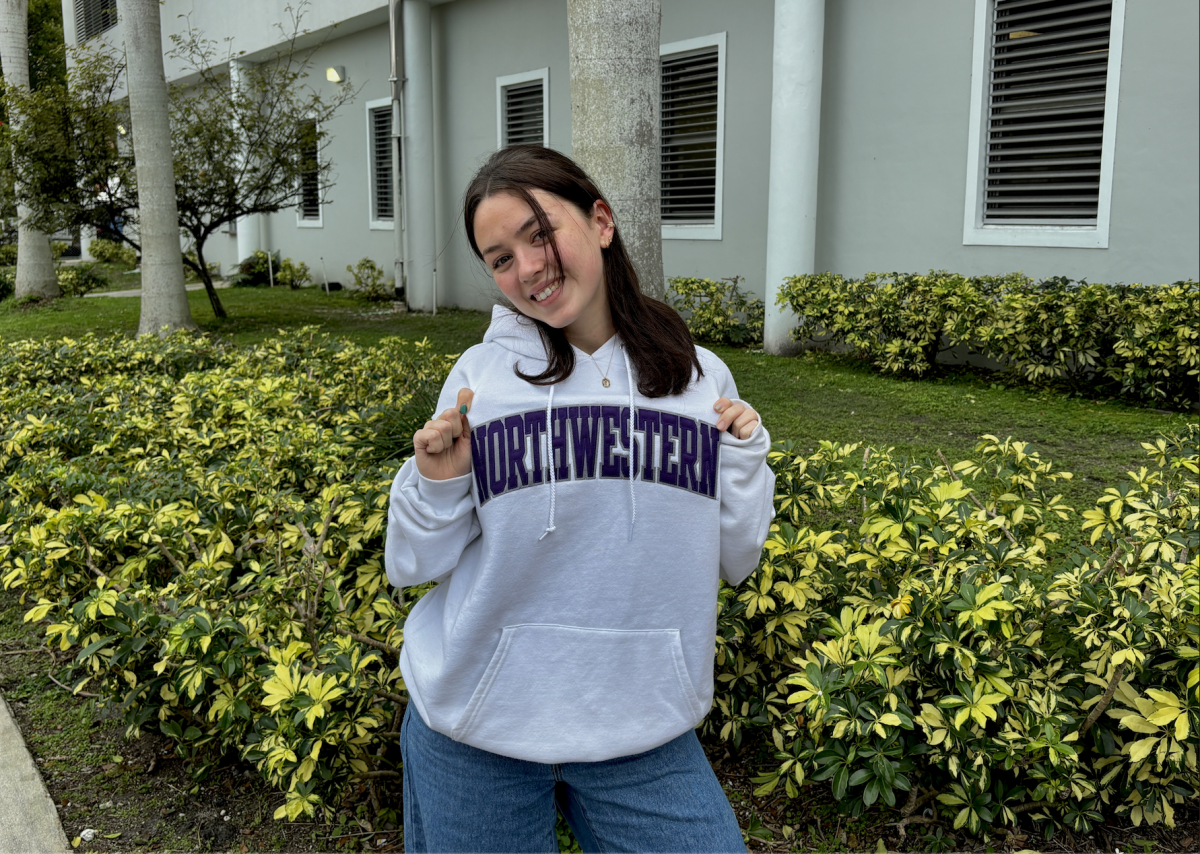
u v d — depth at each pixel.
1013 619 2.24
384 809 2.49
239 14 17.17
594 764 1.42
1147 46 6.95
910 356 8.07
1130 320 6.61
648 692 1.39
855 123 9.01
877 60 8.72
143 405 5.07
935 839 2.27
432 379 5.56
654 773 1.43
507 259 1.34
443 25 13.80
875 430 6.20
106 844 2.46
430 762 1.46
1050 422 6.29
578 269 1.33
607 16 5.14
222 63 18.11
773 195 9.06
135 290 19.03
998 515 3.00
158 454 4.41
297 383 5.38
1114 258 7.34
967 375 7.96
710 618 1.43
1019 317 7.09
